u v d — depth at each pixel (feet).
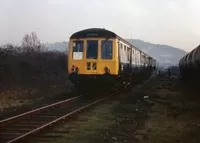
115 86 77.46
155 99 67.41
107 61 66.54
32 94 71.26
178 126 39.91
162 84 119.14
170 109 53.72
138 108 53.36
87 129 35.63
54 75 113.80
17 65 93.15
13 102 58.90
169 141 32.40
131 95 72.95
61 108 49.88
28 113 42.04
